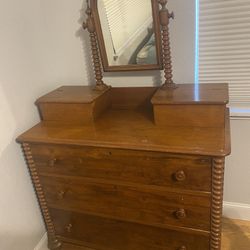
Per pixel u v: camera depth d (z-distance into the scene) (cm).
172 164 105
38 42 142
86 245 150
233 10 124
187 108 113
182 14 130
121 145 108
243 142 150
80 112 132
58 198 138
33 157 131
